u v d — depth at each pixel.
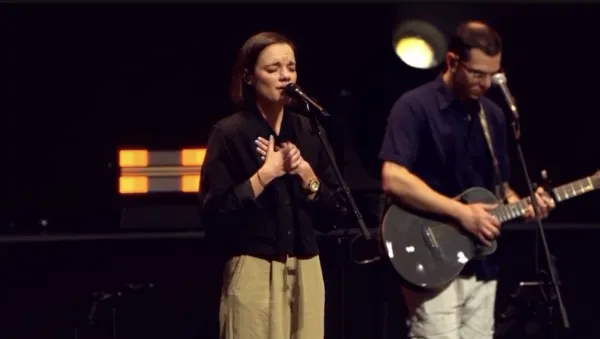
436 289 12.86
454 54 12.64
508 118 13.42
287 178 11.65
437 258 12.86
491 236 12.77
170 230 16.69
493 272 13.09
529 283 16.33
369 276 16.78
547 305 16.66
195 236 16.41
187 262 16.55
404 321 16.83
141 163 16.77
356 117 17.05
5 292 15.98
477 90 12.59
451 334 12.87
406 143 12.69
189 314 16.58
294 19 17.33
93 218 16.73
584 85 17.89
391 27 17.34
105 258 16.28
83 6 16.69
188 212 16.75
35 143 16.73
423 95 12.83
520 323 16.89
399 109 12.80
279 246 11.50
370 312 16.83
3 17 16.50
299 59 17.34
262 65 11.47
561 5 17.62
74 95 16.81
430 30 17.12
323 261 16.58
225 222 11.59
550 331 16.86
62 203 16.78
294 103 11.87
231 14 17.16
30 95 16.72
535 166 17.91
